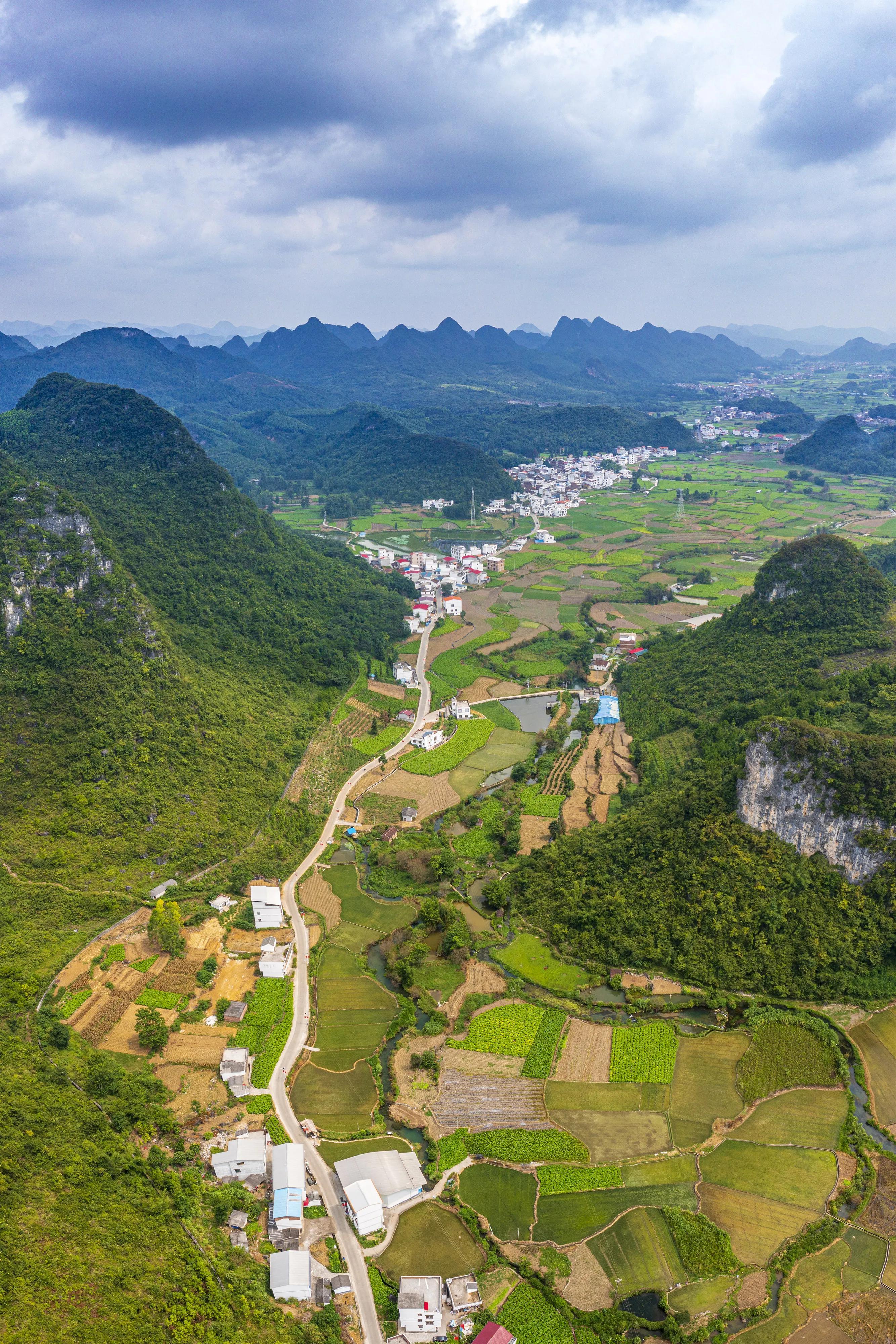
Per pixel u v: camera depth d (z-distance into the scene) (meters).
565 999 132.50
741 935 136.38
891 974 131.38
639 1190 100.81
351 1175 100.19
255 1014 127.94
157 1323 81.69
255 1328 84.00
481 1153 105.56
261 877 161.62
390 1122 110.56
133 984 131.62
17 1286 80.81
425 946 142.38
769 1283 90.50
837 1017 127.06
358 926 149.62
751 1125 109.62
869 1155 105.12
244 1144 104.12
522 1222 97.19
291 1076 117.56
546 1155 105.38
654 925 141.88
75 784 160.88
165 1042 121.19
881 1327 85.69
